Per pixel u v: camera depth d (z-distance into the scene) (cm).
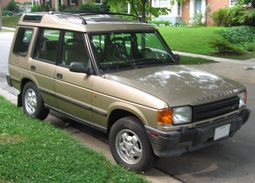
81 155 545
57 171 489
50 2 4428
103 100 563
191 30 2627
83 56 607
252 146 646
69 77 624
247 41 2156
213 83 560
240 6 2828
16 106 835
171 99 496
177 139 490
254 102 950
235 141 669
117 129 543
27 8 5522
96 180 470
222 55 1817
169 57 666
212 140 529
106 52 604
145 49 646
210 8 3275
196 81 556
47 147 570
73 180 467
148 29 670
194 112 504
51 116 801
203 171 552
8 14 5700
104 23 637
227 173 546
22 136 618
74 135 698
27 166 500
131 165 532
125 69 599
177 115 495
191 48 1983
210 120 523
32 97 741
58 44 662
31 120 716
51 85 673
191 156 602
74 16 680
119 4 1564
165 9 1616
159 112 489
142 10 1511
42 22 714
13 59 787
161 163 577
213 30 2538
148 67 616
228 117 549
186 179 527
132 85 532
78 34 618
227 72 1402
